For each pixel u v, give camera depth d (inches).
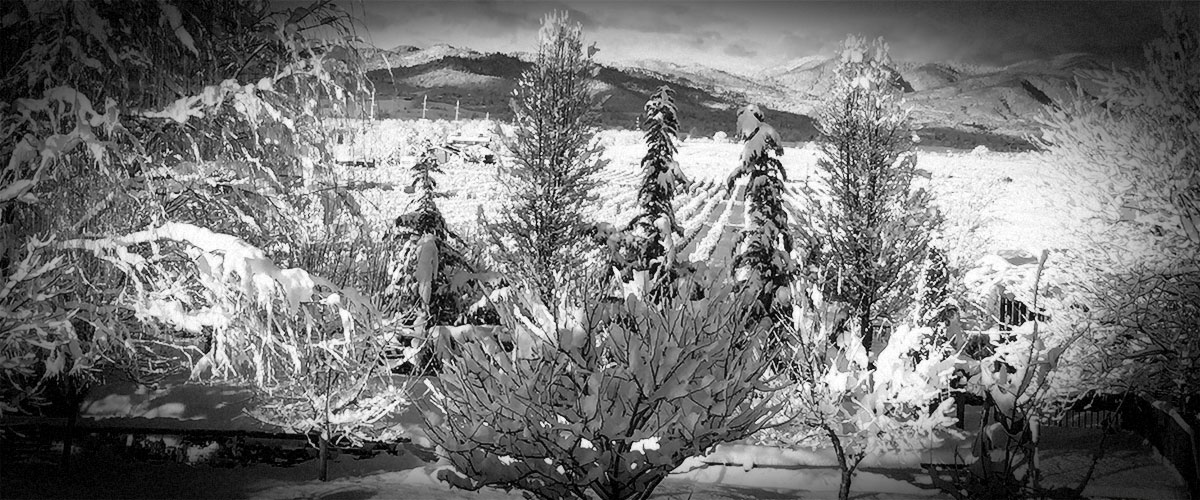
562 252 1059.9
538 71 1077.8
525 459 393.1
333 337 607.5
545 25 1077.1
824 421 512.1
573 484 390.6
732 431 408.8
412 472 608.7
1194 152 734.5
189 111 516.4
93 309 501.4
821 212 1009.5
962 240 1138.7
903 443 583.8
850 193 979.3
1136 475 650.2
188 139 570.3
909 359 596.4
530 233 1066.7
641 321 395.5
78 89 530.9
